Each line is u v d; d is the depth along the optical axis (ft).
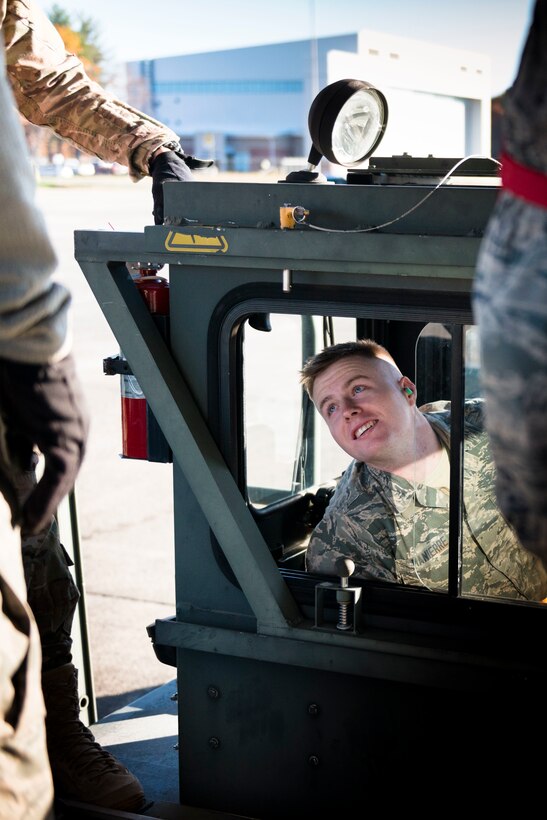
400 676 6.10
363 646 6.19
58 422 5.19
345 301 6.07
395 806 6.39
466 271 5.56
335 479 7.61
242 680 6.69
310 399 7.24
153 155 7.61
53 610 7.00
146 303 6.66
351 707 6.39
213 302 6.42
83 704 8.79
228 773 6.87
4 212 4.72
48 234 4.92
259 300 6.29
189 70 131.54
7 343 4.94
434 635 6.17
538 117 3.92
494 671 5.88
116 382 27.17
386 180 6.99
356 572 6.53
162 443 6.77
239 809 6.87
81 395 5.30
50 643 7.05
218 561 6.62
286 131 128.36
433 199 5.68
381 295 5.98
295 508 7.36
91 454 21.70
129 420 6.87
